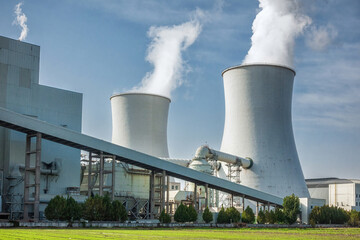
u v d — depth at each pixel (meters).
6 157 64.19
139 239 36.03
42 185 66.75
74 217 53.84
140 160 64.69
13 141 64.81
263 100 87.25
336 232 53.44
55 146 68.81
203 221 69.69
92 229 49.50
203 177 71.25
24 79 67.44
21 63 67.50
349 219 78.25
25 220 54.31
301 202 81.12
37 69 69.06
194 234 44.75
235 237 42.03
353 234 49.56
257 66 87.31
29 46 68.56
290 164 87.75
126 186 72.19
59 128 57.84
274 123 87.38
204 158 84.19
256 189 81.94
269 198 78.62
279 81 88.06
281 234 48.19
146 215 71.00
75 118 72.06
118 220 57.00
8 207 61.28
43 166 67.12
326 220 76.50
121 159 65.62
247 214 69.75
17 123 54.69
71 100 72.00
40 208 61.00
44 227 49.94
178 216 63.88
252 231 53.75
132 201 71.50
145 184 74.00
